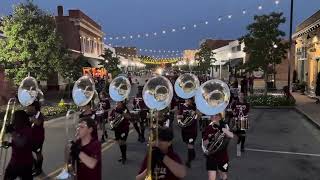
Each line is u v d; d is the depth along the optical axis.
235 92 17.75
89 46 53.09
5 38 25.27
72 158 5.96
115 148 13.13
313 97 30.22
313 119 18.97
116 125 10.86
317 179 9.58
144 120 14.16
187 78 12.74
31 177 7.36
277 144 13.88
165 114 10.59
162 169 4.92
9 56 23.11
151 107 7.98
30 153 7.21
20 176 7.19
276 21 27.59
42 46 23.52
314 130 16.88
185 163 10.98
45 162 11.09
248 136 15.43
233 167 10.67
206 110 7.99
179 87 12.73
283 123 18.94
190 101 10.55
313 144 13.90
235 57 59.06
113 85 11.53
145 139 14.84
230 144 13.89
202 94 8.18
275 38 27.44
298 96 33.38
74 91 11.01
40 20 24.09
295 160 11.54
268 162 11.27
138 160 11.38
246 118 12.12
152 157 4.92
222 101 8.03
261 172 10.18
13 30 22.95
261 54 27.80
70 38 45.34
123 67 71.75
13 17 23.61
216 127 7.86
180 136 15.29
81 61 33.06
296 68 43.44
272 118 20.77
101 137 14.51
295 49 44.53
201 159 11.61
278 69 54.12
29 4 24.16
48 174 9.83
